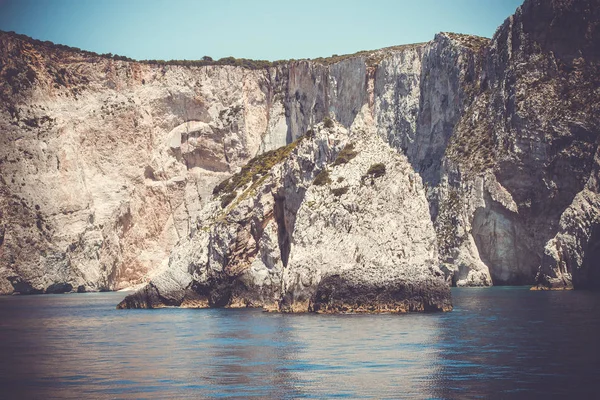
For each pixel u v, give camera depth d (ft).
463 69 539.29
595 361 147.02
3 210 569.64
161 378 137.69
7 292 550.36
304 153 285.43
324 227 238.89
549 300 308.40
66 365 153.79
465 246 480.64
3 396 126.11
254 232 300.81
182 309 297.33
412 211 235.61
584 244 406.00
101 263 579.89
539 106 470.39
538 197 464.24
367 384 129.70
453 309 260.42
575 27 476.13
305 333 189.26
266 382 132.67
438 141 548.31
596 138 449.89
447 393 122.72
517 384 128.06
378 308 229.66
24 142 588.09
